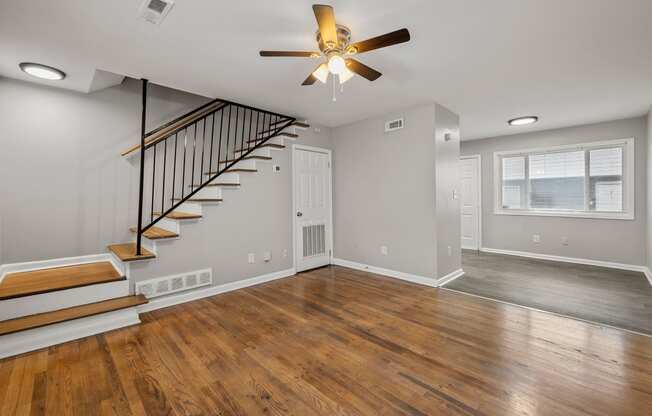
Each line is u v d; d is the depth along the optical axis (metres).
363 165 4.62
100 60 2.57
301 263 4.62
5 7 1.82
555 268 4.70
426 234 3.89
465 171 6.34
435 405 1.68
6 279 2.78
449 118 4.11
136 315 2.78
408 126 4.03
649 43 2.35
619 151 4.67
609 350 2.24
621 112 4.22
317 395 1.78
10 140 2.95
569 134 5.05
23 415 1.62
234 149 4.48
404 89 3.32
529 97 3.61
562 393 1.77
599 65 2.74
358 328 2.66
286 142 4.42
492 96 3.55
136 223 3.69
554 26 2.12
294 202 4.52
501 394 1.77
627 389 1.79
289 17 1.98
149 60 2.58
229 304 3.27
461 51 2.48
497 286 3.83
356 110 4.11
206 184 3.56
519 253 5.66
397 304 3.24
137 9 1.87
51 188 3.16
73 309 2.60
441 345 2.35
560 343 2.36
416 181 3.97
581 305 3.15
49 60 2.56
